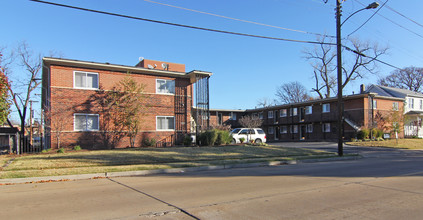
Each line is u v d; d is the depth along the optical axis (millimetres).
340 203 6773
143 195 7801
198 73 24250
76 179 10695
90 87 21359
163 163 14102
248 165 14570
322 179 10188
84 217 5793
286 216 5770
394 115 30547
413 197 7352
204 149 19312
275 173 11883
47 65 20797
